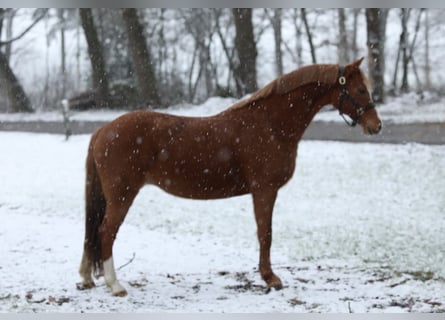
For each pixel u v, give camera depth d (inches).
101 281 327.0
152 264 373.1
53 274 337.7
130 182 297.6
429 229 459.8
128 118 301.9
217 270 360.2
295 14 1707.7
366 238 438.6
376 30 1203.2
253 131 305.1
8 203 603.8
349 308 267.9
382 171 681.0
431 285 317.7
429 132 852.0
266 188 306.3
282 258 390.6
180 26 1908.2
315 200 583.8
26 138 1091.3
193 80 2527.1
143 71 1424.7
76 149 946.1
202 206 572.4
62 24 1939.0
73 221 510.6
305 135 909.2
